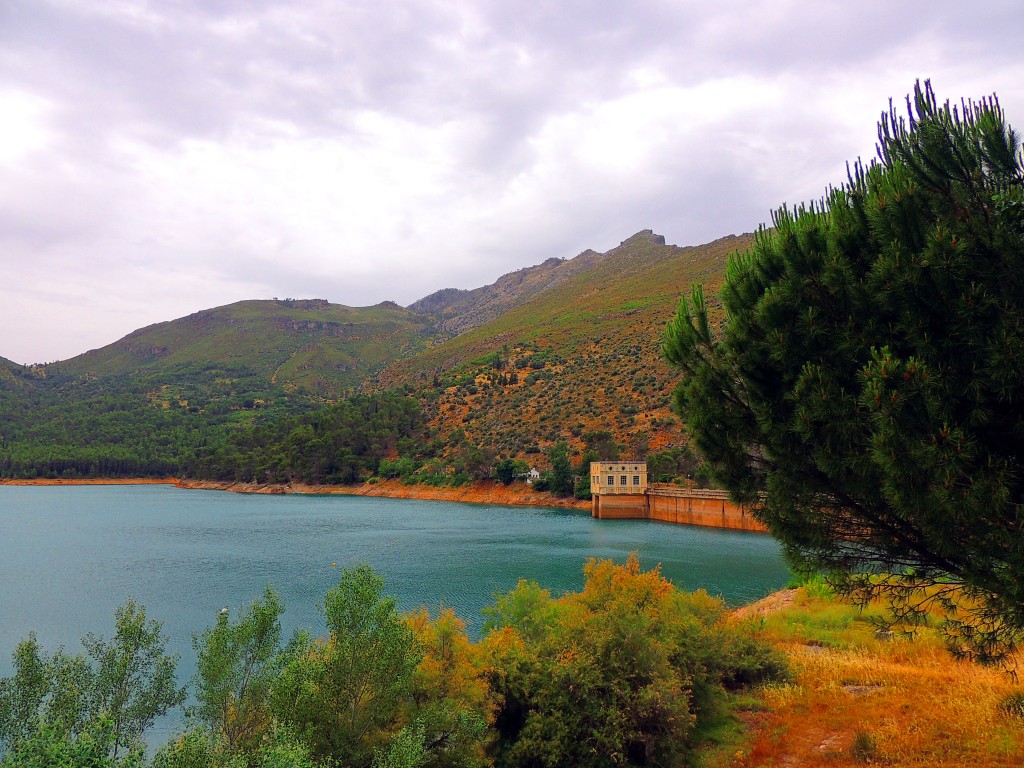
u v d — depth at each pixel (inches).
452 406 7795.3
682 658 788.0
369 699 621.3
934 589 1047.0
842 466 408.8
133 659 589.3
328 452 7150.6
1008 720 589.6
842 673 834.2
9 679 501.0
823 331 414.0
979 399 344.5
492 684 759.7
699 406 502.0
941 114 398.0
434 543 3287.4
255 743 593.6
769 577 2348.7
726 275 519.2
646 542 3282.5
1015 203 365.7
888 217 394.0
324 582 2325.3
